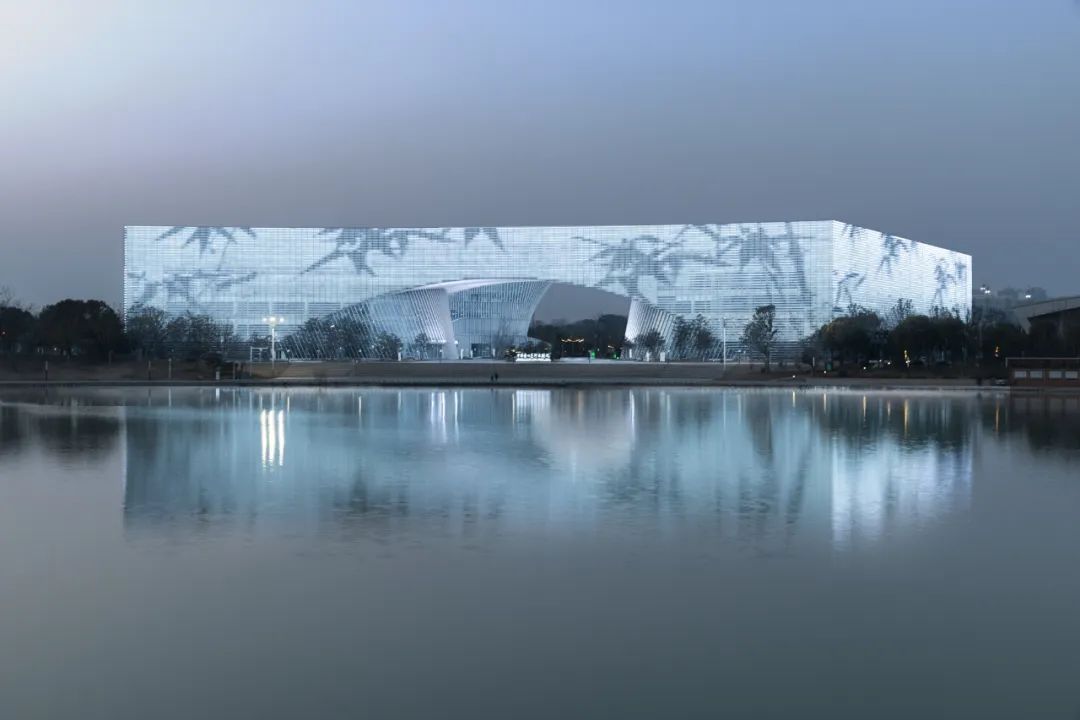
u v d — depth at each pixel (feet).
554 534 62.34
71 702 34.71
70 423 148.97
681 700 34.83
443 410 182.60
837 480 86.69
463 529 64.03
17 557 55.93
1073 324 390.63
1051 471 92.79
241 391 262.06
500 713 33.73
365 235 519.60
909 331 375.04
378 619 43.86
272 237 517.55
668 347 499.10
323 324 519.19
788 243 483.51
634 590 48.57
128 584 49.75
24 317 405.80
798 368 382.63
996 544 59.16
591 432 135.23
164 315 474.49
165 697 35.14
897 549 57.82
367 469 94.63
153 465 97.25
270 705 34.45
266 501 75.15
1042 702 34.55
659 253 502.79
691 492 79.61
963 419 159.94
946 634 41.65
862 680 36.63
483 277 515.91
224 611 45.09
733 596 47.44
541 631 42.19
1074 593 47.93
